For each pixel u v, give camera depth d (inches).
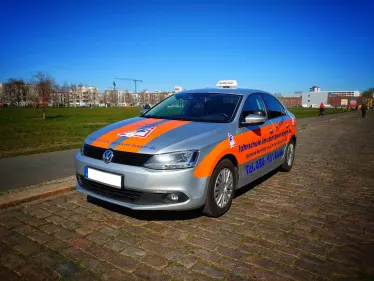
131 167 122.6
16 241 118.9
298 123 843.4
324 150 364.8
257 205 164.1
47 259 106.3
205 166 128.3
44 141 383.2
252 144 165.2
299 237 126.9
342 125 812.6
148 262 105.5
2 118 1002.7
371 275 100.7
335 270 103.2
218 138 138.3
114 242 119.3
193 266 103.5
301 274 100.4
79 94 5954.7
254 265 105.0
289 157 238.8
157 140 128.2
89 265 103.2
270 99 211.5
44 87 965.8
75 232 127.4
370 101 3253.0
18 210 150.1
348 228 136.9
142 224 136.1
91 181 137.4
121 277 96.7
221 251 113.8
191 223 137.9
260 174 183.3
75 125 694.5
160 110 183.5
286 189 195.2
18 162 243.9
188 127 143.2
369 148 382.0
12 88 3432.6
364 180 221.1
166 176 119.9
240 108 163.8
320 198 178.5
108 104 5265.8
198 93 188.2
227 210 149.3
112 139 137.0
